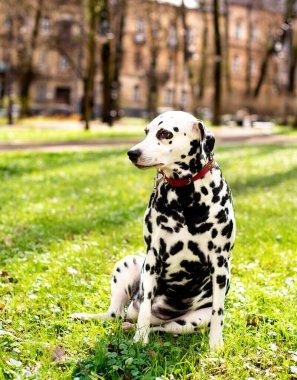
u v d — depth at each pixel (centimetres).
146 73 3478
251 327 284
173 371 250
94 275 339
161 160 256
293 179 716
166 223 262
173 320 280
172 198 260
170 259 264
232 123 2609
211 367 256
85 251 374
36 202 546
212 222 260
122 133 1609
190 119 258
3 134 1462
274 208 521
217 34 2103
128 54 4000
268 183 684
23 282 327
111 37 2058
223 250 264
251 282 329
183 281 270
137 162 255
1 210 498
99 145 1240
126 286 289
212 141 261
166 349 266
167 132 256
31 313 293
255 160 927
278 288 321
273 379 249
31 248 384
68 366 254
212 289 270
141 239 403
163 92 4081
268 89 3934
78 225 439
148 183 673
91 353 262
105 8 2023
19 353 260
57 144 1246
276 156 998
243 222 456
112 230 426
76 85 3744
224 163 879
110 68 2262
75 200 554
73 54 3503
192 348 264
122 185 655
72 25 3347
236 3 4109
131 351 257
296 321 288
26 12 2764
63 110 3356
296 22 2703
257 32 4216
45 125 2119
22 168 793
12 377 244
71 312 295
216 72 2148
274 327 283
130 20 3975
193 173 258
